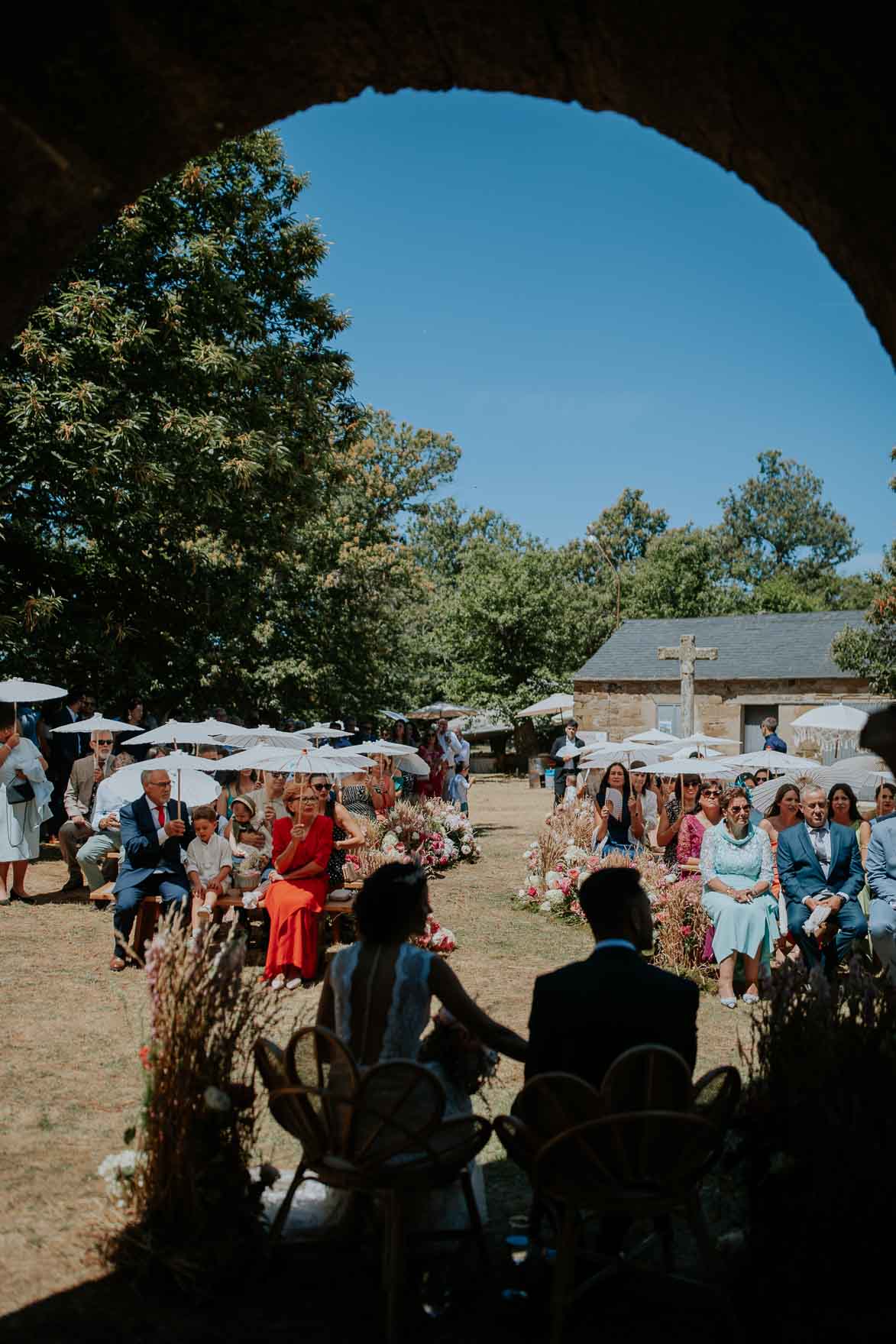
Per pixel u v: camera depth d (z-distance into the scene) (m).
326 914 8.33
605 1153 3.03
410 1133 3.07
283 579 23.92
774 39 2.27
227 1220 3.40
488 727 44.25
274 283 17.50
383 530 32.91
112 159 3.05
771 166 2.72
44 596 15.59
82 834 10.79
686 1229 3.84
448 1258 3.40
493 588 38.50
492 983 7.45
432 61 2.97
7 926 9.06
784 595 58.41
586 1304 3.25
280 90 3.08
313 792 7.67
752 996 7.25
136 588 17.95
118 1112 4.84
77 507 14.68
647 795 11.81
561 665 39.00
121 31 2.62
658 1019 3.20
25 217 3.04
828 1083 3.22
